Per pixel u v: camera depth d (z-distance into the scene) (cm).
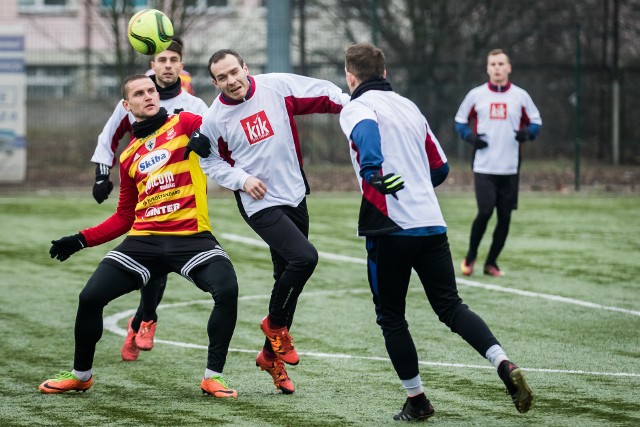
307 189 1383
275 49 4422
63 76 5612
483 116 2338
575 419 1181
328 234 3086
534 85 5253
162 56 1583
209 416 1199
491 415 1203
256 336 1727
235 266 2503
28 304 2014
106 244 2894
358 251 2758
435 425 1159
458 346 1625
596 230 3200
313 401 1278
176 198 1329
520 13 5319
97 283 1305
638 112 5175
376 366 1491
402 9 5256
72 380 1329
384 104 1183
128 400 1288
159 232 1331
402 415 1182
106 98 5334
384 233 1156
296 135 1363
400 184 1095
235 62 1305
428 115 4938
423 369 1463
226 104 1321
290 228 1320
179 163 1331
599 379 1397
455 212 3666
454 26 5234
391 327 1181
